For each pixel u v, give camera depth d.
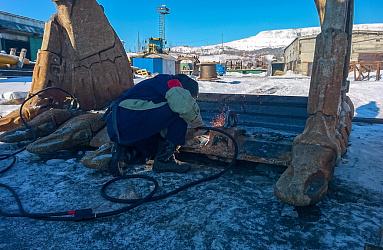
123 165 2.98
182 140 2.97
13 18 38.72
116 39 4.99
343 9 2.47
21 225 2.11
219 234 1.97
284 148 2.92
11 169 3.16
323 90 2.50
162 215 2.22
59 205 2.39
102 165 2.97
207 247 1.85
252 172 2.99
